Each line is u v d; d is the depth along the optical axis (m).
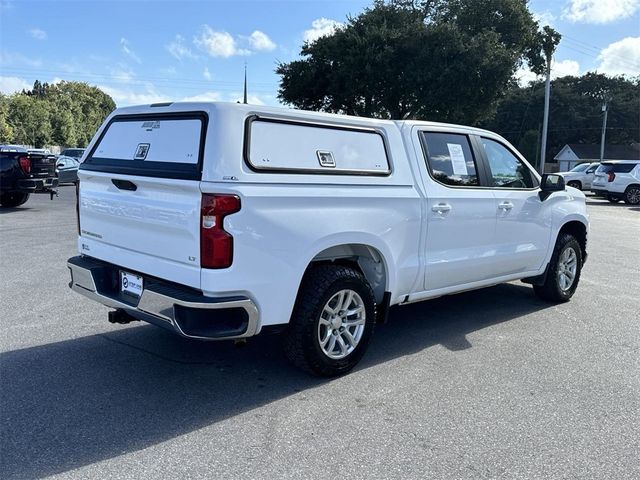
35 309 5.95
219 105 3.61
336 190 4.09
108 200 4.27
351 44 27.69
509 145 5.91
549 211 6.25
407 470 3.11
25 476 2.97
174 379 4.26
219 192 3.48
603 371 4.59
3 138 54.75
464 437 3.49
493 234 5.57
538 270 6.30
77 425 3.53
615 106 76.94
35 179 14.34
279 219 3.74
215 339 3.61
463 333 5.50
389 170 4.56
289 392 4.08
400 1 30.25
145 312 3.83
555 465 3.20
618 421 3.74
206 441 3.37
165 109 3.94
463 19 30.25
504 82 27.25
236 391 4.07
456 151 5.23
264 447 3.31
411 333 5.48
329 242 4.05
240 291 3.63
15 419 3.58
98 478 2.97
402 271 4.71
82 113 95.50
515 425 3.65
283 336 4.16
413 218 4.71
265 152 3.75
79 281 4.54
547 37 31.44
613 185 22.47
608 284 7.79
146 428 3.51
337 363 4.29
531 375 4.48
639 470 3.17
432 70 26.22
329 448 3.32
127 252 4.16
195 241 3.57
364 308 4.41
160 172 3.79
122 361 4.59
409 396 4.05
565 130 78.50
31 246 9.50
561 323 5.89
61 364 4.50
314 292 4.07
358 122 4.37
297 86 30.55
